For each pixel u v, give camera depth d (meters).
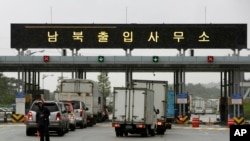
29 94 86.38
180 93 85.25
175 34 83.81
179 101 84.31
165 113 54.28
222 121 93.56
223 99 94.00
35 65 85.25
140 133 50.34
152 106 50.09
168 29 83.81
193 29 83.81
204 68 89.19
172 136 50.81
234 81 87.94
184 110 86.38
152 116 49.97
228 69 90.31
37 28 84.56
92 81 70.75
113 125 48.03
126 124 47.91
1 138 43.81
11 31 84.38
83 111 64.38
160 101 54.19
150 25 83.88
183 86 87.81
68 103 58.12
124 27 83.94
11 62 80.81
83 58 80.50
